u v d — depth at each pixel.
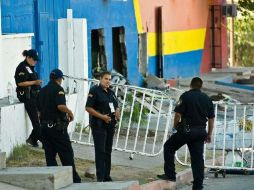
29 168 25.81
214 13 80.62
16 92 34.69
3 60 36.25
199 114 28.56
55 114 26.80
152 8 62.69
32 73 33.44
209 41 79.62
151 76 60.03
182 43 70.25
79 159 32.94
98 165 27.55
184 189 30.47
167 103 48.00
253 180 32.41
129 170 31.61
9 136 31.39
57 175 24.61
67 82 42.22
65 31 42.75
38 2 42.69
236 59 98.38
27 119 34.03
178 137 28.97
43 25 43.22
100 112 27.50
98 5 51.94
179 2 69.06
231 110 48.41
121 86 38.28
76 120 40.34
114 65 56.91
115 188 24.67
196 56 74.94
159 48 64.31
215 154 36.50
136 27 59.16
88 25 50.16
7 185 24.50
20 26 41.00
